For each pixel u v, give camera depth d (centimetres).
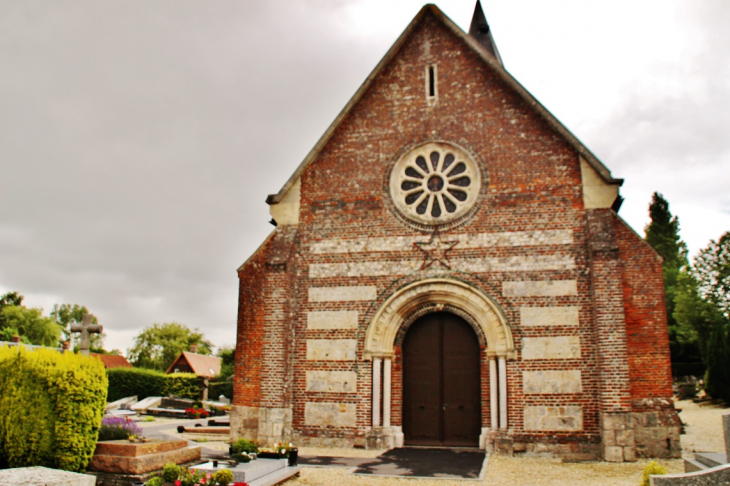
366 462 1514
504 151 1878
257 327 1917
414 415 1805
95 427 1156
